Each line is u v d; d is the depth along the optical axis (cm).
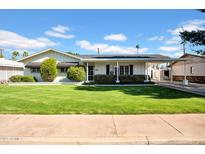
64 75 2503
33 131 509
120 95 1205
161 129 524
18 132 500
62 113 709
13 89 1595
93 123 582
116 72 2402
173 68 3183
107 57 2481
